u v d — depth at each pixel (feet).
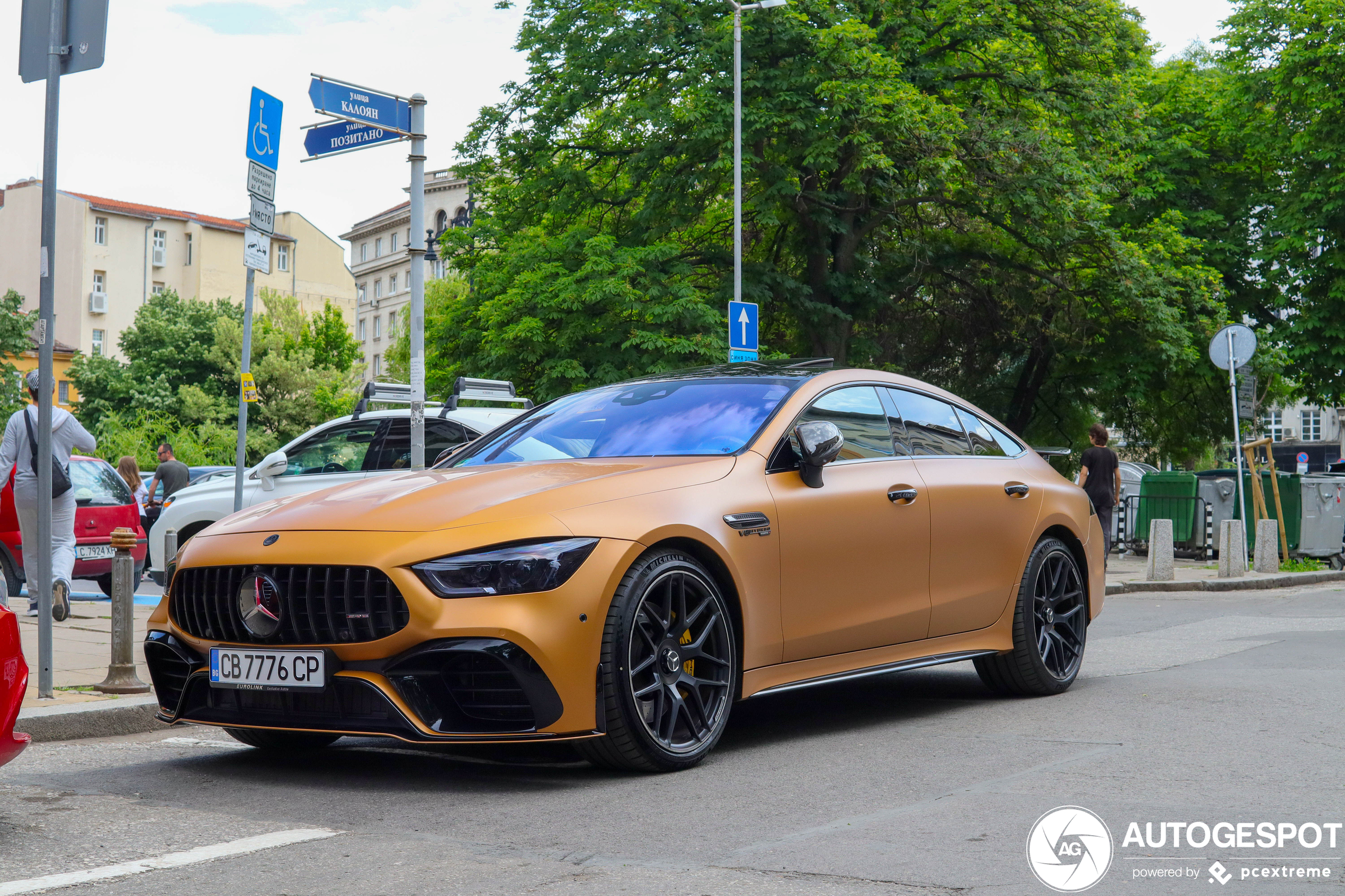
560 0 84.79
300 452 36.81
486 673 14.05
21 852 11.99
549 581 14.24
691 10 79.41
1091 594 22.91
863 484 18.54
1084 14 87.51
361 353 231.50
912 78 83.66
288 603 14.56
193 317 212.43
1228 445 111.86
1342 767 15.06
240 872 11.16
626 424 18.79
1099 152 89.97
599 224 88.02
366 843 12.16
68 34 21.34
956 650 19.97
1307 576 54.95
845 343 87.35
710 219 87.35
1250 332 54.75
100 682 22.27
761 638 16.61
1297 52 92.89
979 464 21.30
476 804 13.85
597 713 14.51
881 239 93.35
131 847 12.12
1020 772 15.05
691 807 13.55
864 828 12.43
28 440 32.53
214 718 15.14
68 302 262.67
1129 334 92.38
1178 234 91.91
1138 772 14.90
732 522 16.31
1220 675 23.70
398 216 326.03
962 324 100.53
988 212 87.56
